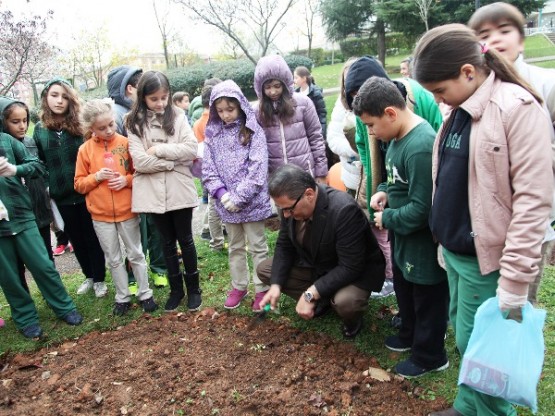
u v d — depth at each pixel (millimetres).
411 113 2484
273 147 3793
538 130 1724
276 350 3203
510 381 1869
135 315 3887
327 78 24031
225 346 3307
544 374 2715
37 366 3320
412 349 2848
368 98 2377
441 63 1822
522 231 1748
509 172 1808
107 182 3627
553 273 3795
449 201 2035
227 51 29281
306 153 3891
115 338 3584
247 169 3529
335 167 4758
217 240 5031
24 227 3555
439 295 2645
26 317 3725
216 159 3609
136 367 3170
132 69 4230
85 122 3518
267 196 3600
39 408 2869
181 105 8398
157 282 4348
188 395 2844
